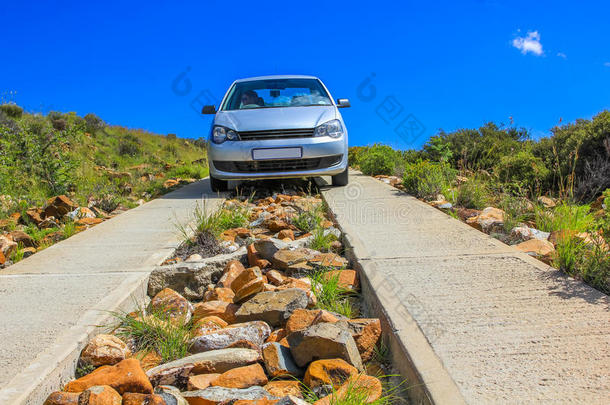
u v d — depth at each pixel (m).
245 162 6.71
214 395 1.81
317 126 6.75
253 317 2.62
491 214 4.77
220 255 3.71
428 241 3.81
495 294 2.63
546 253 3.31
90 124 22.44
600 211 4.71
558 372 1.82
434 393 1.71
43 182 7.98
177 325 2.55
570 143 7.16
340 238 4.28
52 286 3.06
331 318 2.39
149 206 6.17
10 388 1.84
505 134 10.11
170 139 30.53
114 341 2.29
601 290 2.70
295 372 2.12
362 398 1.79
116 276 3.23
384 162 9.39
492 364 1.89
